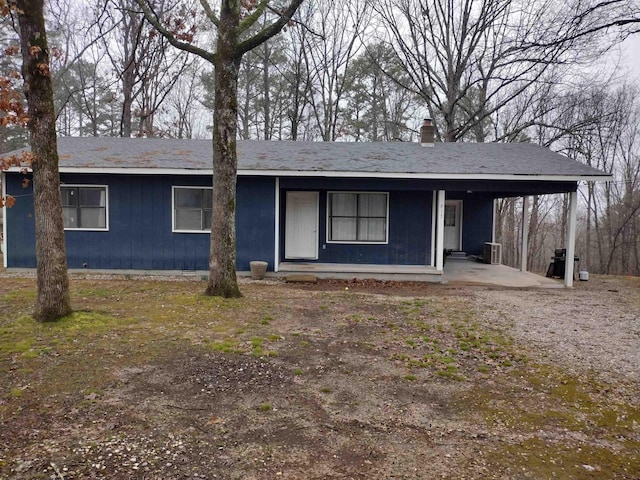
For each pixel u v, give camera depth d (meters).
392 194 13.40
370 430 4.02
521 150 14.52
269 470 3.33
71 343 6.01
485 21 23.38
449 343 6.71
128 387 4.74
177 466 3.33
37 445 3.54
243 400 4.54
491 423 4.22
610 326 7.87
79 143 14.41
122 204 12.49
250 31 27.78
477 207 17.33
